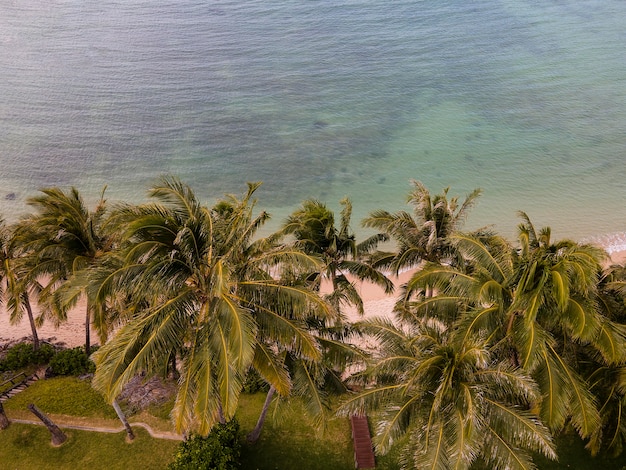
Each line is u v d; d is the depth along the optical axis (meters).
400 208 41.94
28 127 52.19
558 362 15.51
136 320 14.55
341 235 22.69
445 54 70.06
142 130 52.28
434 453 13.71
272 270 16.69
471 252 16.80
